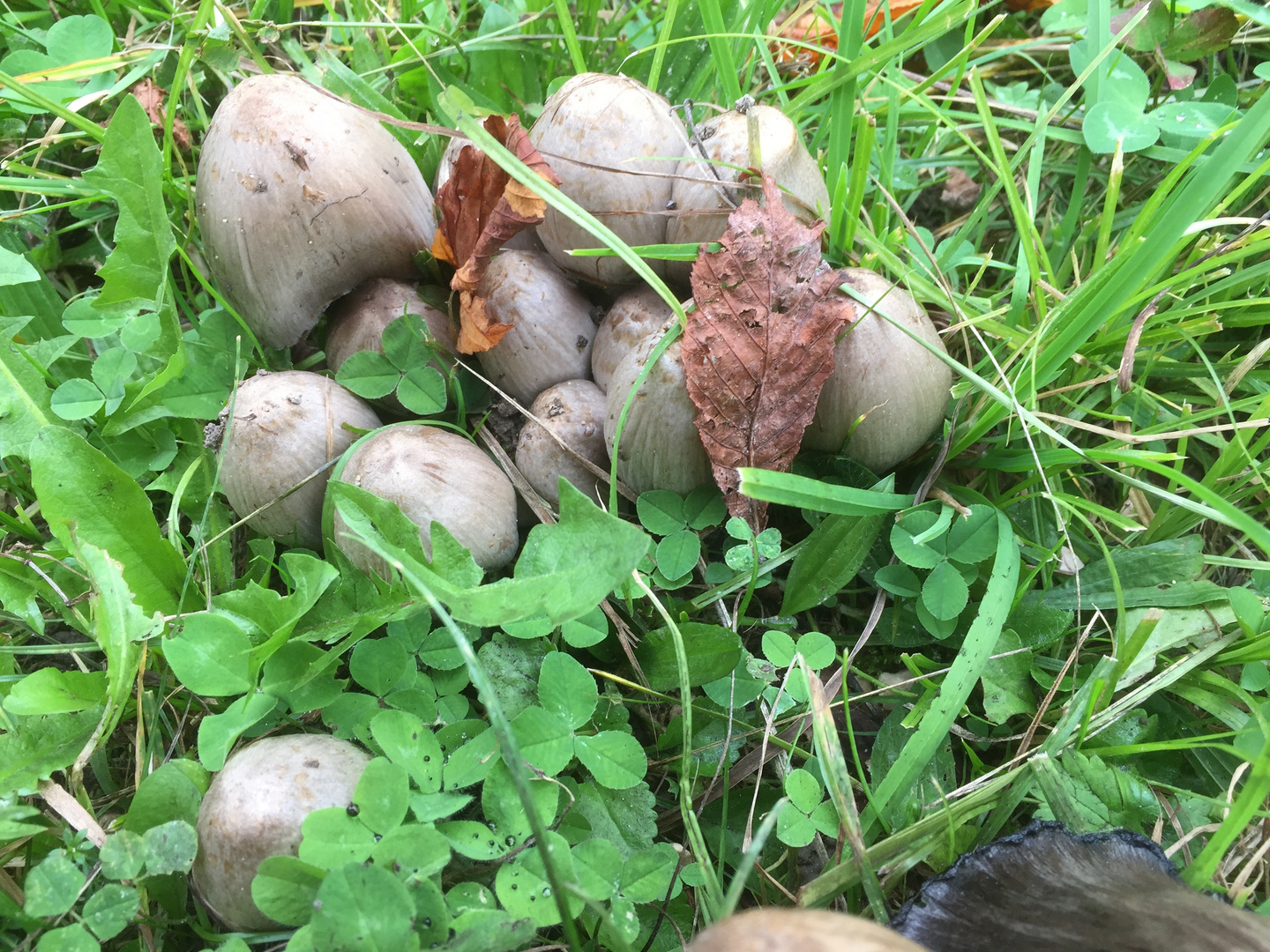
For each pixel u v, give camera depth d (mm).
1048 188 283
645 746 202
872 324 203
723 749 195
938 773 195
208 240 218
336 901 148
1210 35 267
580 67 263
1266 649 195
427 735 174
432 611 194
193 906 180
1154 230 202
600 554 168
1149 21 270
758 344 200
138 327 220
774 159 210
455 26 289
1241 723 197
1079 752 189
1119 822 183
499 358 223
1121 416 220
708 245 200
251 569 215
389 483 196
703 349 198
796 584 211
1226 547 233
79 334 222
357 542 194
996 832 184
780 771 194
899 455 216
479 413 236
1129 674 199
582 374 226
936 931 156
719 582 212
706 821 193
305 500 210
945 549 208
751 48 278
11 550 216
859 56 245
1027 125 265
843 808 172
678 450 204
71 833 174
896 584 210
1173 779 200
